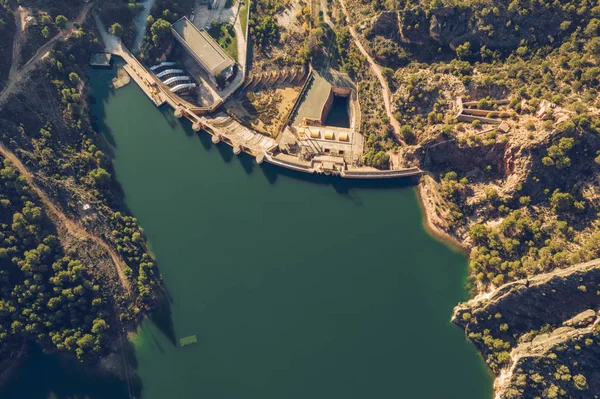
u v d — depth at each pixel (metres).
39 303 166.50
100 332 167.12
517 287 162.00
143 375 173.25
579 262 156.12
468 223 183.75
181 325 179.38
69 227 179.12
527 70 182.38
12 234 170.50
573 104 165.00
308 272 186.75
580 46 177.00
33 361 174.50
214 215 197.00
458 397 167.12
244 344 176.38
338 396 168.38
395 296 182.25
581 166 168.25
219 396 170.12
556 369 154.75
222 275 186.62
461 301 179.25
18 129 184.38
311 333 177.50
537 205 172.62
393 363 172.25
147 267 180.62
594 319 152.12
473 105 188.12
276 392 169.62
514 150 173.50
